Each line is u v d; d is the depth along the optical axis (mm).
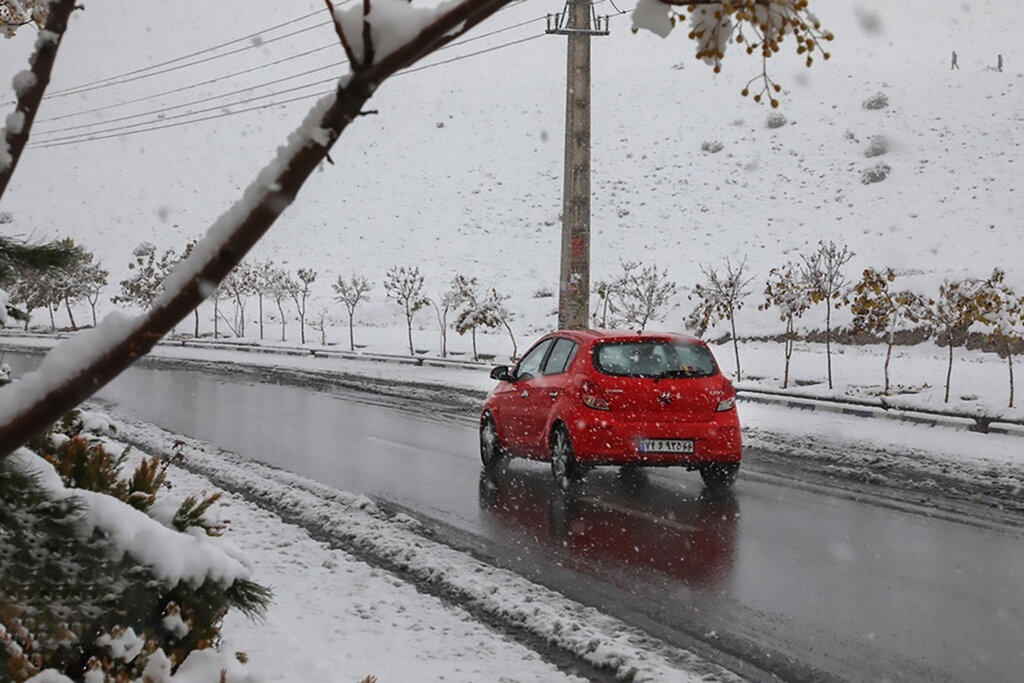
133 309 56969
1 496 2342
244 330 48500
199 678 3170
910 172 72750
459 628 6344
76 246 2914
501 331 39500
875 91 88500
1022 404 17391
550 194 83250
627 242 70188
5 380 3086
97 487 3250
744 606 6980
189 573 2600
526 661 5734
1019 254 57500
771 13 1291
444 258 72688
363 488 11500
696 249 66938
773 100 1288
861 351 28219
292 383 25078
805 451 13703
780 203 72438
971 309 17969
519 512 10172
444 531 9352
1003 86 85812
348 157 98000
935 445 13578
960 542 8758
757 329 32344
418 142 99188
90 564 2410
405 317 49062
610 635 6379
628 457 10867
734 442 11031
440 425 17234
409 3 1214
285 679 4895
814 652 6047
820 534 9109
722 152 82938
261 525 9289
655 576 7777
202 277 1242
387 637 6102
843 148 79000
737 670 5762
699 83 100938
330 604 6801
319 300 60281
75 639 2924
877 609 6871
